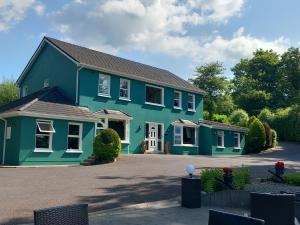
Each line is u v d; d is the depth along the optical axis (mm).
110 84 26922
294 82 63844
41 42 28219
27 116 20859
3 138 22016
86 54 27812
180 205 10531
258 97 58719
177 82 32812
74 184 13406
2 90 48156
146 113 29188
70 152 22281
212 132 32750
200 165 20547
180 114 32188
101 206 10062
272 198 6250
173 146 30953
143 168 18297
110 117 25844
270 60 67125
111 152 21422
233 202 11094
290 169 19156
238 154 35219
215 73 53125
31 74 29797
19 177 14961
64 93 25797
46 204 10070
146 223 8414
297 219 7227
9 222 8188
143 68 32000
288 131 43781
